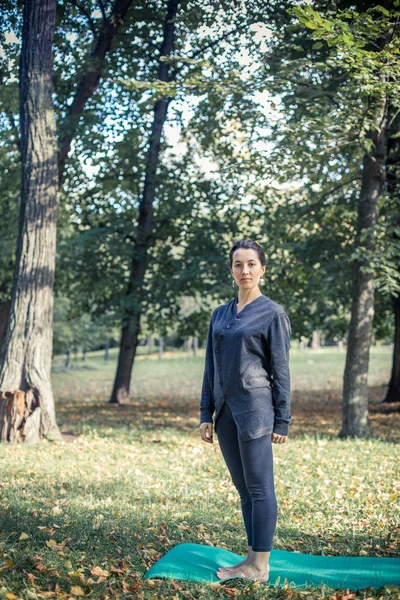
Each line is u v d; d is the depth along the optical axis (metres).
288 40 10.44
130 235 16.25
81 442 9.59
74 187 15.54
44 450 8.77
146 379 33.91
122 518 4.91
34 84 10.09
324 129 8.70
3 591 3.38
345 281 14.27
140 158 15.48
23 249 10.02
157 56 14.23
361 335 10.72
